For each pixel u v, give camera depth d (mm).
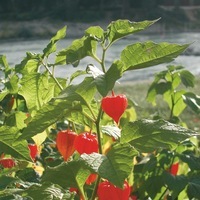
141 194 3203
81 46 2209
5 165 2742
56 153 3287
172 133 2023
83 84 2031
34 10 89500
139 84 29219
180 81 3891
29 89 2480
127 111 3896
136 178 3346
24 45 66625
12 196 2230
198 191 3082
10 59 47531
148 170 3148
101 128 2248
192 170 3209
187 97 3807
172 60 2061
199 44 58062
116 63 1999
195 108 3758
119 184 1828
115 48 56250
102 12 90188
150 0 91438
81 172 2084
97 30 2225
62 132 2295
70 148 2281
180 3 97500
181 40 71062
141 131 2055
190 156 3246
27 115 3137
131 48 2080
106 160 1909
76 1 88812
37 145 2645
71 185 2113
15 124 2859
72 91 2078
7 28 82125
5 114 3154
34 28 82625
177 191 3070
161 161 3184
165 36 77938
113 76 1959
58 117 2107
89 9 90938
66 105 2117
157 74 3957
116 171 1866
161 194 3254
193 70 42594
